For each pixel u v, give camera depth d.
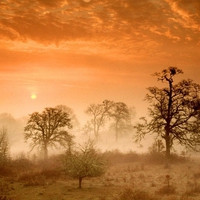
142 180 15.84
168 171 19.38
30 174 16.77
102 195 11.45
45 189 12.95
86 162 13.18
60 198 10.86
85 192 12.21
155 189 12.99
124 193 10.95
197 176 16.28
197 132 23.94
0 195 11.27
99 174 13.42
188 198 10.62
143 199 10.45
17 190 12.69
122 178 16.77
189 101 23.95
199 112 23.77
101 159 13.91
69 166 13.41
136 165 23.09
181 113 24.45
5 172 18.19
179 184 14.21
